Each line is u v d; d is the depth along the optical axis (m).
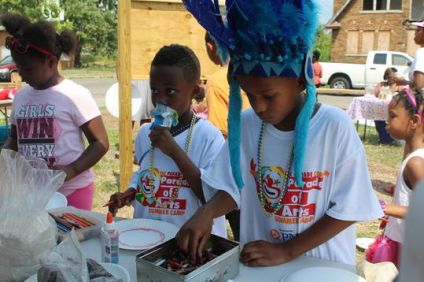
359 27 24.72
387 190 2.88
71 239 1.26
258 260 1.41
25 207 1.35
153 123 1.88
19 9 20.61
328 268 1.34
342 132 1.43
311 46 1.25
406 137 2.92
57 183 1.45
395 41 24.23
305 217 1.50
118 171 5.64
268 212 1.54
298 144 1.37
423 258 0.52
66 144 2.34
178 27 4.17
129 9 3.89
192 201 1.87
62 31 2.41
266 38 1.18
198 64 1.98
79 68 30.25
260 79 1.23
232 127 1.39
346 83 17.16
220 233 1.87
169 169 1.90
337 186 1.46
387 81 7.77
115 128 8.56
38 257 1.33
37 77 2.29
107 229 1.45
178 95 1.86
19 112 2.38
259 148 1.53
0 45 15.98
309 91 1.29
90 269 1.22
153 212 1.90
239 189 1.54
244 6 1.18
